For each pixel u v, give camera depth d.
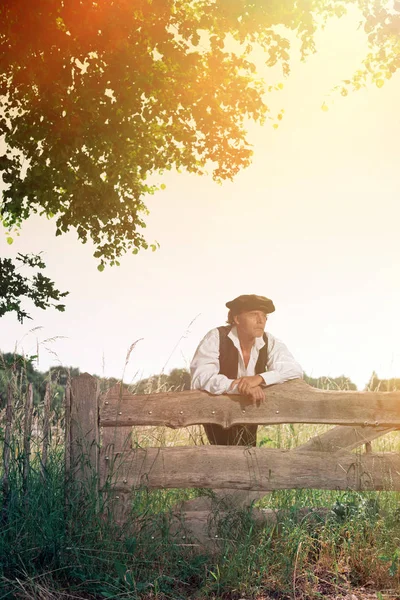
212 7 7.44
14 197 7.48
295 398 4.63
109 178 8.14
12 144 7.25
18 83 6.95
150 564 3.89
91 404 4.39
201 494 4.60
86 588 3.62
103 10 6.82
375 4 7.03
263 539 4.13
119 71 7.11
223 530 4.21
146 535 4.07
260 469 4.50
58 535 3.83
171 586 3.78
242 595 3.67
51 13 6.67
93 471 4.27
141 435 5.11
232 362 4.84
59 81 6.88
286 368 4.68
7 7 6.44
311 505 4.71
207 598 3.62
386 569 3.92
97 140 7.52
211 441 4.82
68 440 4.33
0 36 6.68
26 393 4.32
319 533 4.27
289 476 4.52
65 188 7.49
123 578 3.64
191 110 8.16
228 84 8.06
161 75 7.88
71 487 4.16
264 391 4.63
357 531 4.19
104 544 3.88
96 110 7.18
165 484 4.42
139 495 4.32
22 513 3.95
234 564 3.85
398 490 4.53
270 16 7.20
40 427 4.67
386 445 5.55
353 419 4.61
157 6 7.06
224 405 4.59
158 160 8.66
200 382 4.64
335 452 4.59
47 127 7.05
